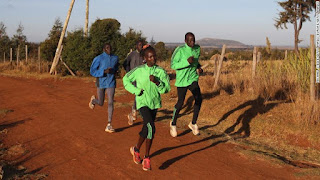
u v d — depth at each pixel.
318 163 5.23
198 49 6.33
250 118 7.28
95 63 6.46
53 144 5.92
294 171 4.85
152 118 4.91
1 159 5.03
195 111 6.41
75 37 19.36
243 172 4.80
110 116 6.74
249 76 9.84
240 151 5.67
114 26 19.27
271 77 9.17
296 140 6.17
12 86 14.11
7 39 34.03
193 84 6.29
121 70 18.45
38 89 13.17
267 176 4.68
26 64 22.97
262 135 6.59
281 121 6.85
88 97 11.39
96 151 5.56
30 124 7.31
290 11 32.12
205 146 5.97
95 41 18.77
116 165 4.96
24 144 5.86
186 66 6.02
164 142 6.16
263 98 8.34
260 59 10.58
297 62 9.55
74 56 18.91
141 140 4.82
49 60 23.67
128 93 12.35
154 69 4.79
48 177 4.48
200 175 4.66
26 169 4.72
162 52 30.88
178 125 7.43
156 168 4.87
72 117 8.08
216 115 7.92
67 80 17.50
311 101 7.17
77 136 6.43
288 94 8.49
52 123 7.43
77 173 4.65
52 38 24.39
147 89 4.79
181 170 4.82
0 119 7.74
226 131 7.03
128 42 18.97
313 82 7.30
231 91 9.72
